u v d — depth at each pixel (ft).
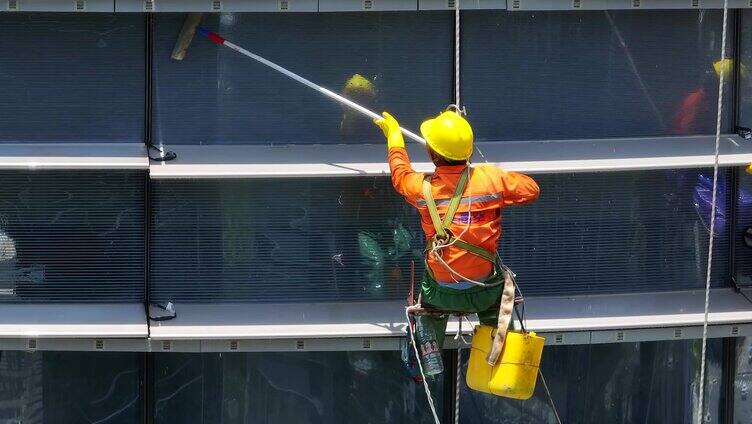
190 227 37.86
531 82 38.47
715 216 39.60
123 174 37.47
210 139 37.81
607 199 38.99
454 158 32.83
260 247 38.14
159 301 37.99
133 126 37.58
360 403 38.99
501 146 38.24
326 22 37.58
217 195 37.81
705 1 36.91
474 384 33.91
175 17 37.17
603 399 39.78
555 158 37.40
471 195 32.71
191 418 38.68
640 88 38.93
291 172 35.81
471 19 37.96
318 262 38.32
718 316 38.04
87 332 35.83
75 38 37.04
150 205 37.68
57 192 37.37
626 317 37.83
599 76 38.70
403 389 38.93
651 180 39.09
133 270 37.86
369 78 37.96
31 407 37.99
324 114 37.99
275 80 37.70
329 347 36.94
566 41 38.40
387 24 37.73
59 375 37.99
